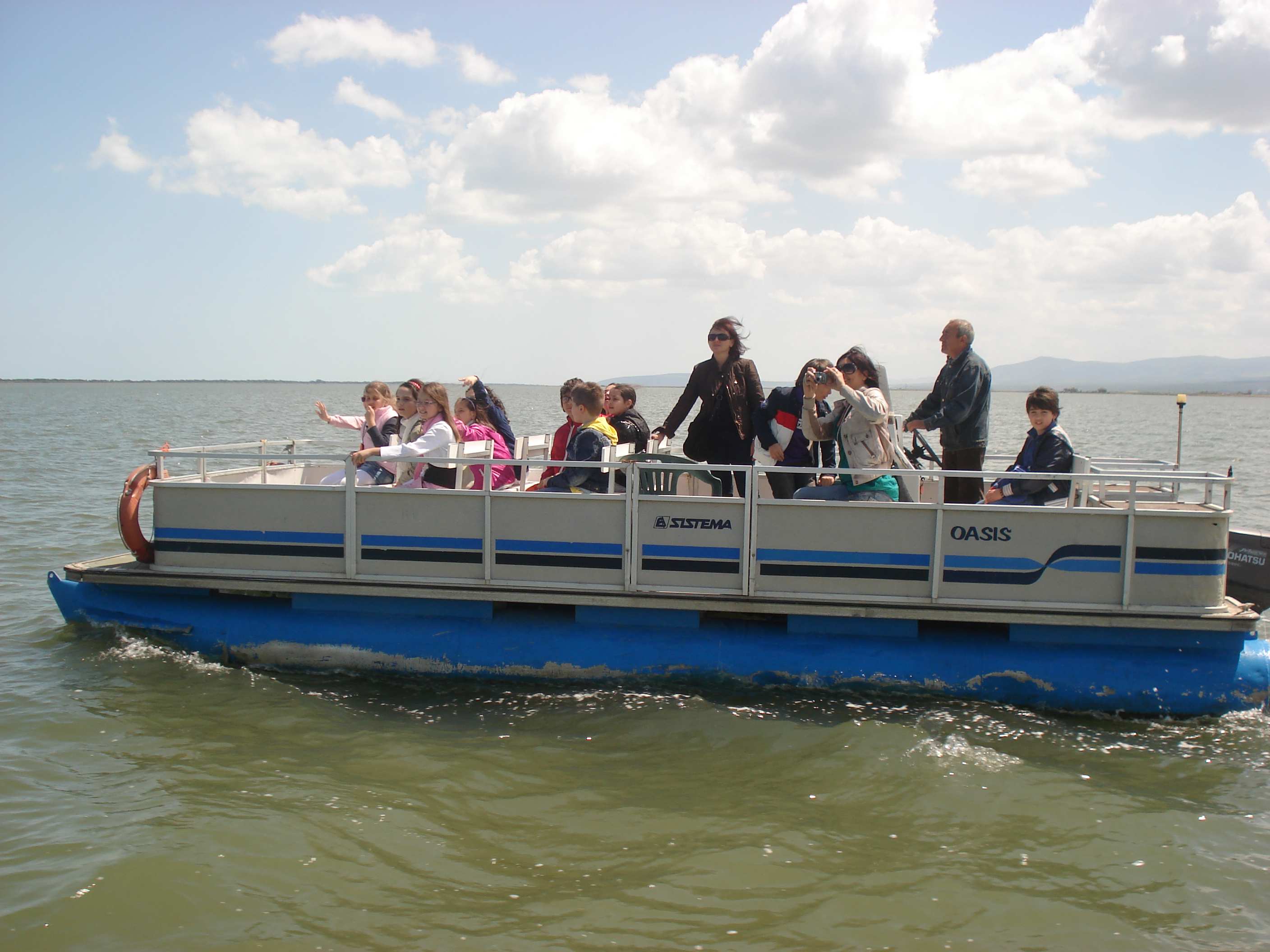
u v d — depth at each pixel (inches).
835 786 198.7
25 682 250.5
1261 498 697.0
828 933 149.8
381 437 298.7
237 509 263.7
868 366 246.4
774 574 243.4
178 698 242.1
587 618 254.8
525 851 173.6
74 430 1455.5
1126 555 232.2
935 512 236.5
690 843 176.2
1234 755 215.9
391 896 159.0
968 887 163.2
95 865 166.1
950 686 239.6
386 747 216.8
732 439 281.0
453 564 254.5
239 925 150.6
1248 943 148.7
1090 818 186.7
